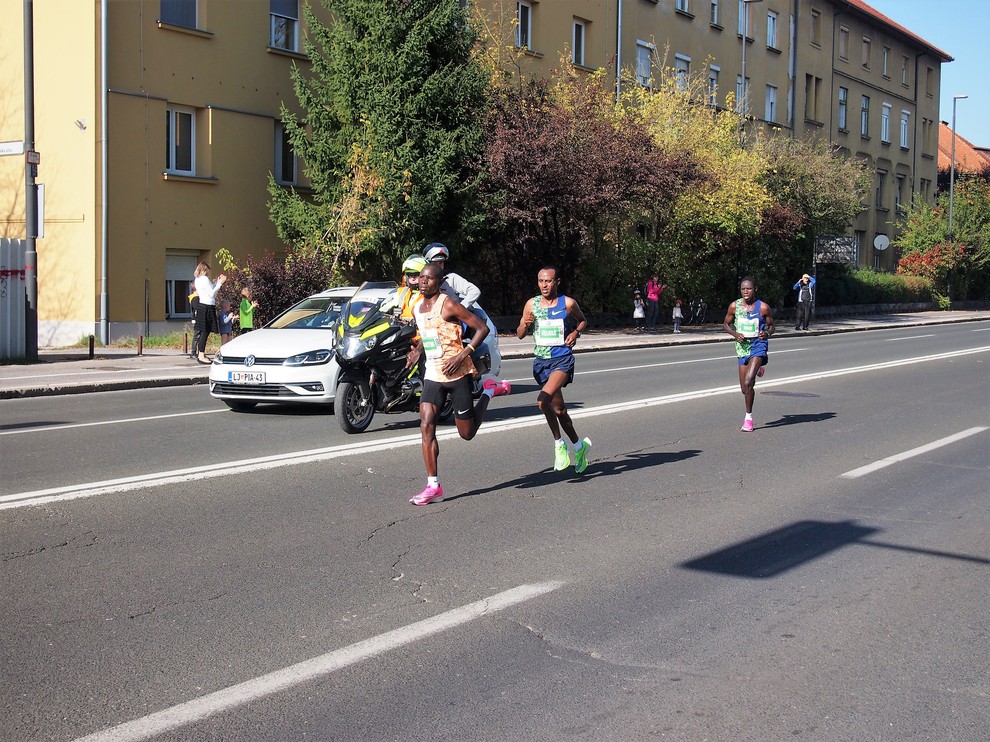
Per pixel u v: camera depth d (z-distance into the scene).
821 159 40.56
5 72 23.98
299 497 7.90
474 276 29.48
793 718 4.12
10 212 24.38
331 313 13.66
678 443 10.79
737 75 46.09
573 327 8.83
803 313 36.22
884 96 59.84
